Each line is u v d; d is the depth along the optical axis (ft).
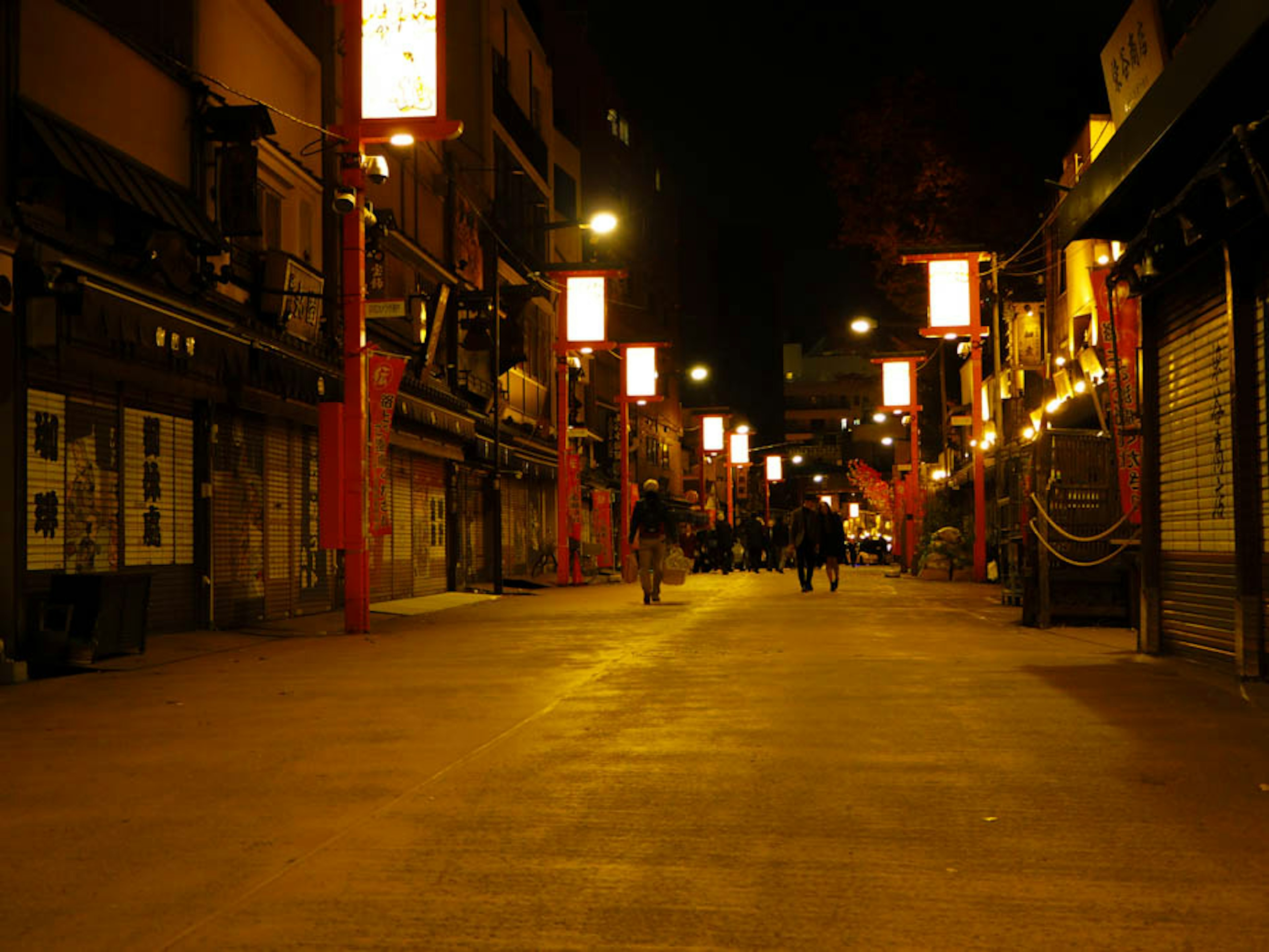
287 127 63.00
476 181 104.47
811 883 13.75
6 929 12.34
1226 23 22.57
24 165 38.34
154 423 46.98
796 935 11.97
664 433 228.43
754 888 13.55
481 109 106.83
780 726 24.43
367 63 48.96
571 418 137.80
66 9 42.01
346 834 16.12
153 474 46.88
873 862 14.53
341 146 50.96
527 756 21.57
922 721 24.68
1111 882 13.62
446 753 22.02
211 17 53.88
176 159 49.73
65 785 19.49
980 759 20.67
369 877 14.10
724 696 28.86
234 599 53.67
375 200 74.08
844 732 23.52
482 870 14.38
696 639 45.11
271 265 56.29
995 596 75.82
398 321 76.54
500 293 104.68
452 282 90.07
